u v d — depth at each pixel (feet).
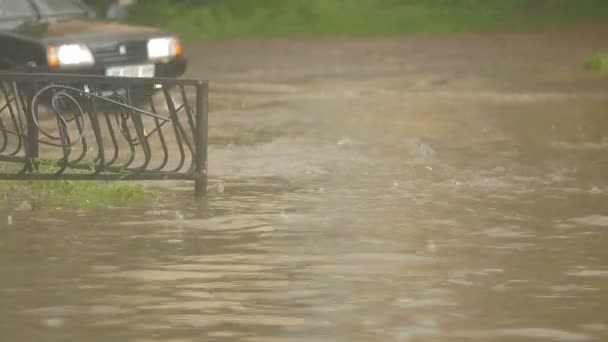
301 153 154.40
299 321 75.66
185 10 418.92
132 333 72.90
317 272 89.04
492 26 388.78
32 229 104.63
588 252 96.02
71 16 208.74
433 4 409.08
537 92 232.73
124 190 120.98
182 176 121.08
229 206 116.37
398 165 143.84
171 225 106.73
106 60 192.75
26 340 71.36
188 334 72.74
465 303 80.33
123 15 212.02
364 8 409.08
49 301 80.48
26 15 203.92
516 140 166.50
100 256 94.12
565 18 392.47
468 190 125.90
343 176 135.74
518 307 79.41
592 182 130.62
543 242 99.76
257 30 400.88
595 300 81.30
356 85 251.19
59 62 189.78
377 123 187.42
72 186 124.06
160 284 85.20
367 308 78.89
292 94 235.81
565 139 167.12
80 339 71.61
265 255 94.68
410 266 91.15
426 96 228.63
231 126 185.06
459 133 174.29
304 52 331.36
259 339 71.67
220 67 295.69
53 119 186.80
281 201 119.44
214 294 82.43
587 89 236.22
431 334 73.00
